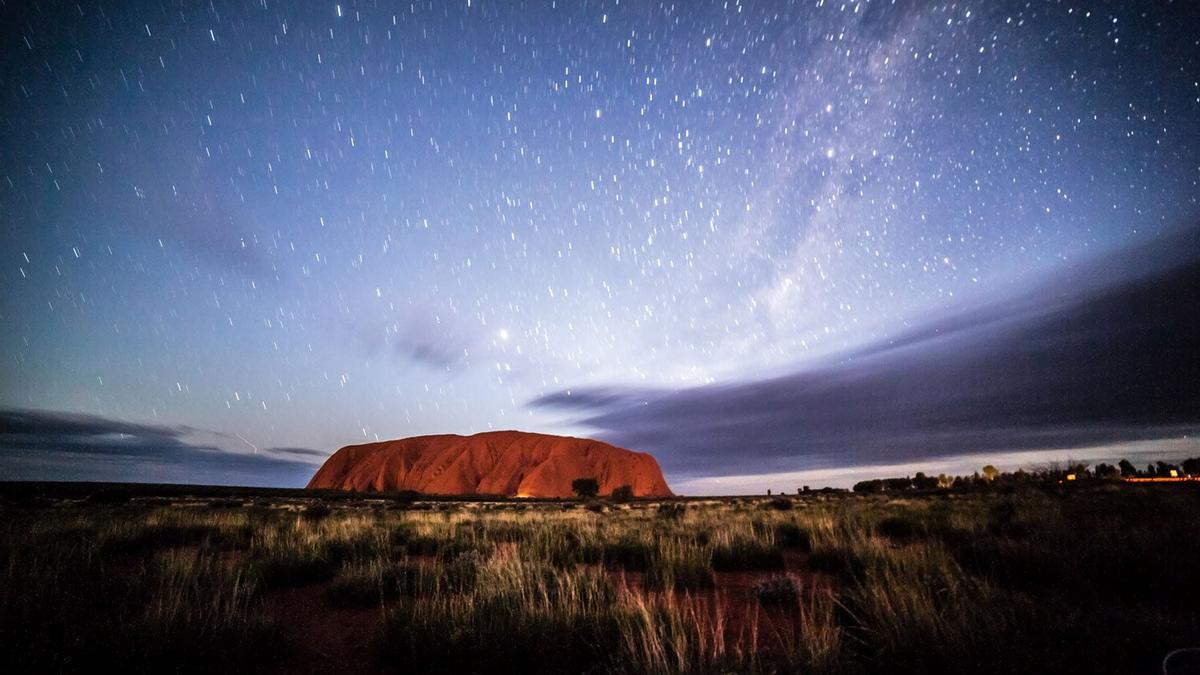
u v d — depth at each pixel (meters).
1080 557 5.74
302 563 7.10
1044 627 3.66
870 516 12.77
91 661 3.54
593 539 9.11
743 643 4.11
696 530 10.91
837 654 3.36
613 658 3.60
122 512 17.88
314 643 4.57
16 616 3.97
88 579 5.38
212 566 6.66
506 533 11.60
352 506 33.53
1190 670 2.96
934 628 3.54
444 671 3.86
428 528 12.23
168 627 3.86
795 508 21.50
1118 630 3.61
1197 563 5.15
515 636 4.00
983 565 5.93
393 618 4.45
